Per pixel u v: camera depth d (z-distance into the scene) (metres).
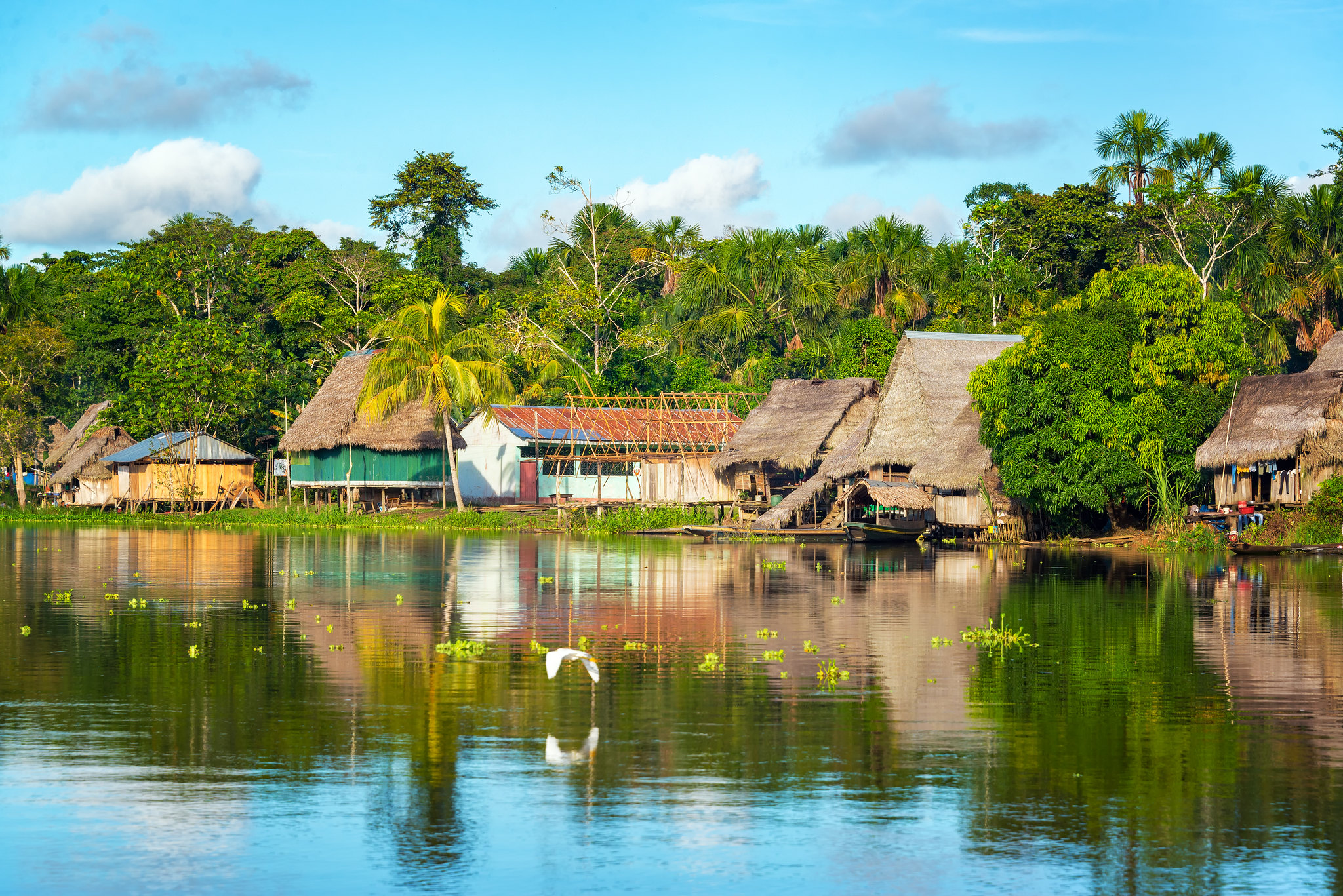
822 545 65.81
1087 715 21.30
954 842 15.14
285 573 47.38
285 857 14.65
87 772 17.72
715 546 65.25
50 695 22.73
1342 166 96.06
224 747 19.05
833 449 79.62
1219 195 95.00
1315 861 14.58
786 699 22.44
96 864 14.44
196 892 13.72
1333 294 94.00
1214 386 63.53
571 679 24.30
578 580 44.38
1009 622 32.44
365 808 16.28
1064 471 60.78
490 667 25.55
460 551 60.62
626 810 16.22
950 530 70.75
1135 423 60.78
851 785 17.23
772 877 14.11
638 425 98.25
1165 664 26.11
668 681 24.14
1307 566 49.81
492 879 14.04
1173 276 63.22
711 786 17.20
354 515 91.19
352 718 20.89
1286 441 57.75
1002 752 18.94
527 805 16.41
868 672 25.05
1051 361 60.94
